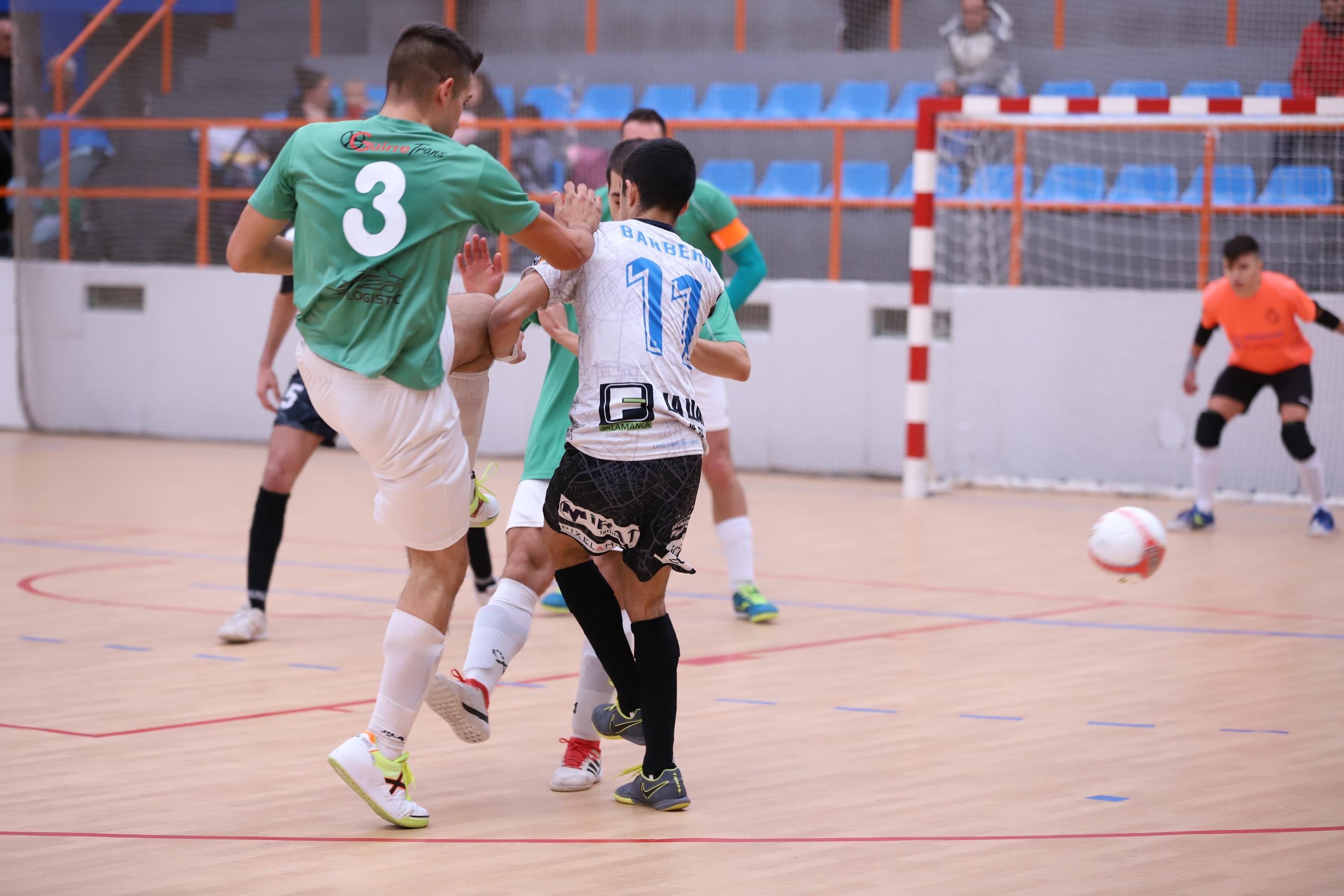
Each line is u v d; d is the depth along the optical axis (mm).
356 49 27938
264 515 9422
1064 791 6246
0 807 5875
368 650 9125
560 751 6965
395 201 5586
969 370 19453
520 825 5781
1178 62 23125
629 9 27359
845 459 19922
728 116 25422
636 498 5781
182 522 14695
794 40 26547
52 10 26141
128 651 9023
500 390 21281
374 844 5500
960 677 8570
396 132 5715
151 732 7109
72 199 23875
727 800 6137
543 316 6281
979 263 21453
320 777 6391
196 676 8359
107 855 5293
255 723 7320
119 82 26797
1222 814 5895
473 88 5992
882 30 25656
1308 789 6258
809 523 15508
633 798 6082
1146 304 18766
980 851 5414
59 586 11211
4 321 23656
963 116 17438
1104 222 20672
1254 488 18453
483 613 6754
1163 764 6695
